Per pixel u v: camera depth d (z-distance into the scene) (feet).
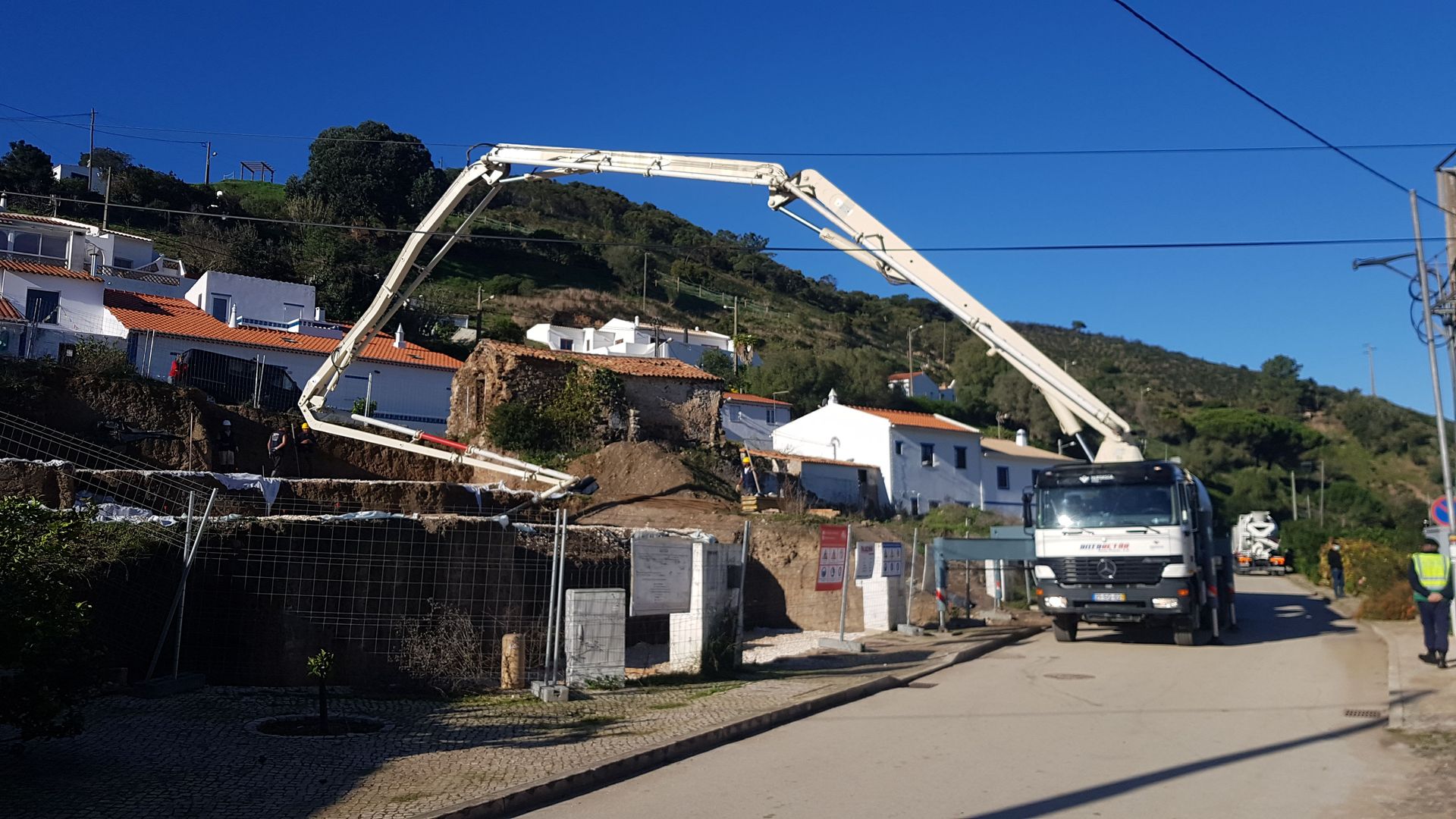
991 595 87.66
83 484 52.95
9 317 113.60
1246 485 264.11
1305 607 95.71
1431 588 48.26
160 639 38.11
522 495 80.69
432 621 44.96
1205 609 64.95
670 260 411.95
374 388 142.41
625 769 29.60
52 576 26.96
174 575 40.09
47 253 159.84
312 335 154.30
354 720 34.45
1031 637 70.95
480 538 48.49
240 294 159.33
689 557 46.70
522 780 26.94
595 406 114.42
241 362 107.96
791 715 38.86
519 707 38.17
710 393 125.18
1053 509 64.23
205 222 239.30
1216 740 34.19
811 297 442.50
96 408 82.17
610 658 43.24
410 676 42.57
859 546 63.10
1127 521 61.82
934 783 28.30
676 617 49.85
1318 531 156.56
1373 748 32.27
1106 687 46.83
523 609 50.96
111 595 37.86
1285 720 37.63
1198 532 64.80
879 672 50.06
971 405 269.03
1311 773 29.14
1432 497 271.08
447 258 305.53
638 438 116.37
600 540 59.77
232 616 40.83
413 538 46.03
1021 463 186.09
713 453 120.57
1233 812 24.98
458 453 88.89
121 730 30.96
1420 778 28.07
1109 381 387.14
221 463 86.17
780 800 26.61
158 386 87.97
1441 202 59.57
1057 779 28.71
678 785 28.40
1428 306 59.47
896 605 70.85
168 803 23.91
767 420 198.29
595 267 350.84
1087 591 62.39
